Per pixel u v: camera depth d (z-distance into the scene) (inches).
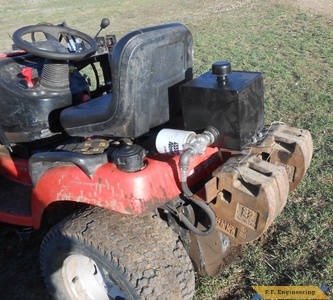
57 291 102.2
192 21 527.2
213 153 96.9
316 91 235.1
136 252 84.2
